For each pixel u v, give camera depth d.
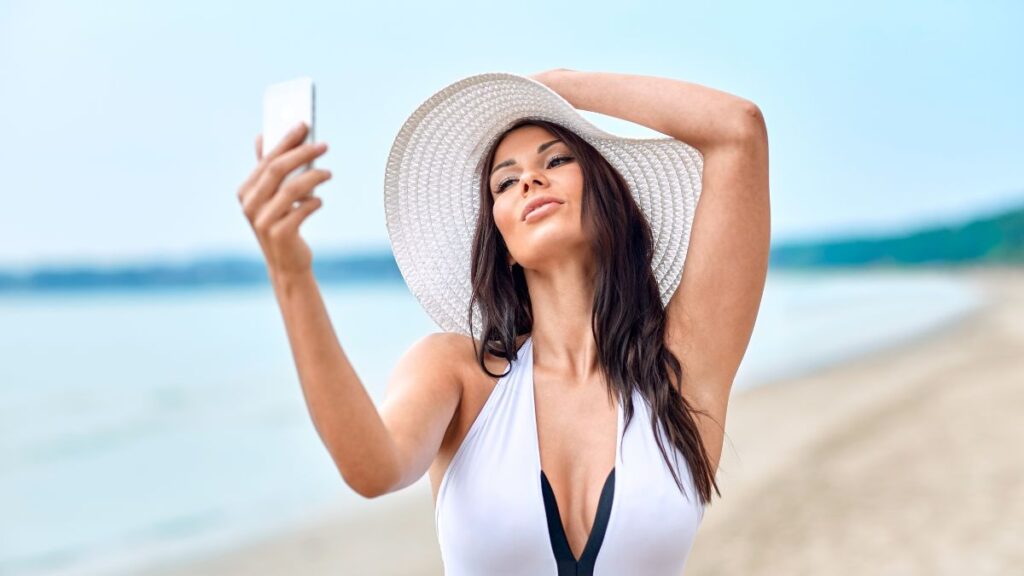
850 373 20.17
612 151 2.36
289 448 18.50
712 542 7.48
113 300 61.09
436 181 2.41
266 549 9.63
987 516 7.59
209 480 15.80
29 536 12.78
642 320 2.19
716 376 2.22
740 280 2.18
